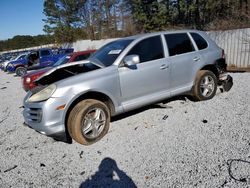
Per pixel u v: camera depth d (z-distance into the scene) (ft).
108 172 10.78
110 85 13.89
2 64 69.56
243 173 9.50
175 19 90.48
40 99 12.85
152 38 16.03
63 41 123.75
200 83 18.02
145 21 94.99
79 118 12.94
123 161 11.46
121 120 16.49
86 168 11.34
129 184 9.77
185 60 17.04
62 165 11.85
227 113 15.64
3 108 24.45
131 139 13.61
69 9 126.62
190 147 11.93
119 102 14.48
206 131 13.47
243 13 51.39
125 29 115.65
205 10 74.90
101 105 13.71
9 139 15.88
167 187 9.28
